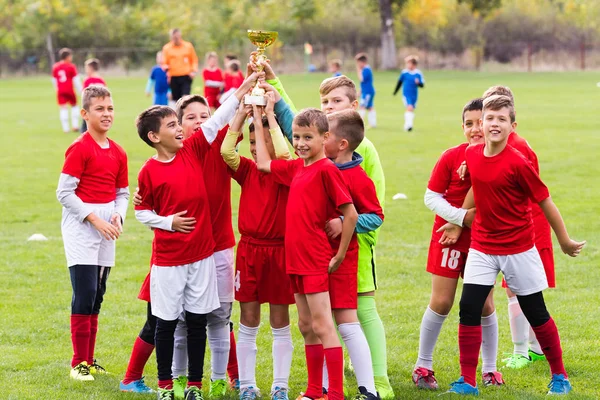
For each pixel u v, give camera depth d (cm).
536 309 646
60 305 941
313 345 617
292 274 600
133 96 4159
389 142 2320
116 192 740
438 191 679
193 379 636
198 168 636
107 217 715
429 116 3053
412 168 1877
